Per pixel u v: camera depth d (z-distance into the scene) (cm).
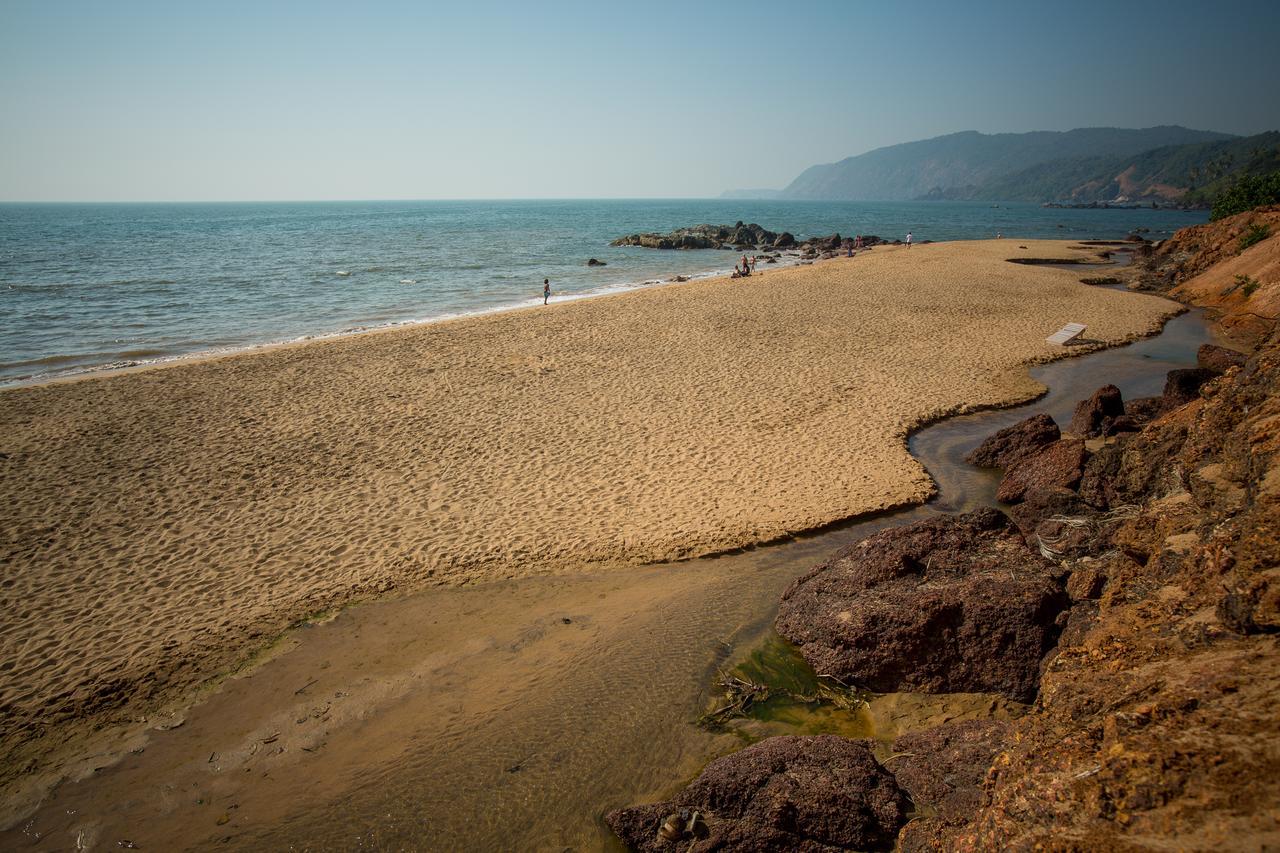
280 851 571
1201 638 455
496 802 609
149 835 589
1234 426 761
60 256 5597
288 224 12000
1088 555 852
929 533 830
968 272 3669
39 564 981
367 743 681
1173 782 337
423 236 8550
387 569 974
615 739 675
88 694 748
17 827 599
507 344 2191
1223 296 2759
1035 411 1625
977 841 413
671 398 1672
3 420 1518
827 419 1531
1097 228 10269
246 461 1320
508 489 1209
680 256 6056
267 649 820
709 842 531
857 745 598
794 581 882
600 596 916
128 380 1811
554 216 16075
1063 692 475
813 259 5753
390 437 1438
